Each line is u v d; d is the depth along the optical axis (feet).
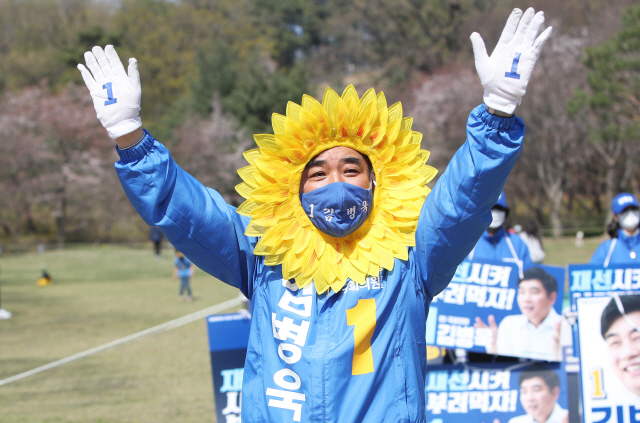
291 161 9.30
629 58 63.31
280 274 9.16
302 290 8.92
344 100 9.32
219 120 130.62
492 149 7.78
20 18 198.29
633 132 63.57
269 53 208.13
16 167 121.90
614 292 17.11
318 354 8.39
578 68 92.17
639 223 20.49
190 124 129.80
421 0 157.17
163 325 39.63
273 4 227.40
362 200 9.02
